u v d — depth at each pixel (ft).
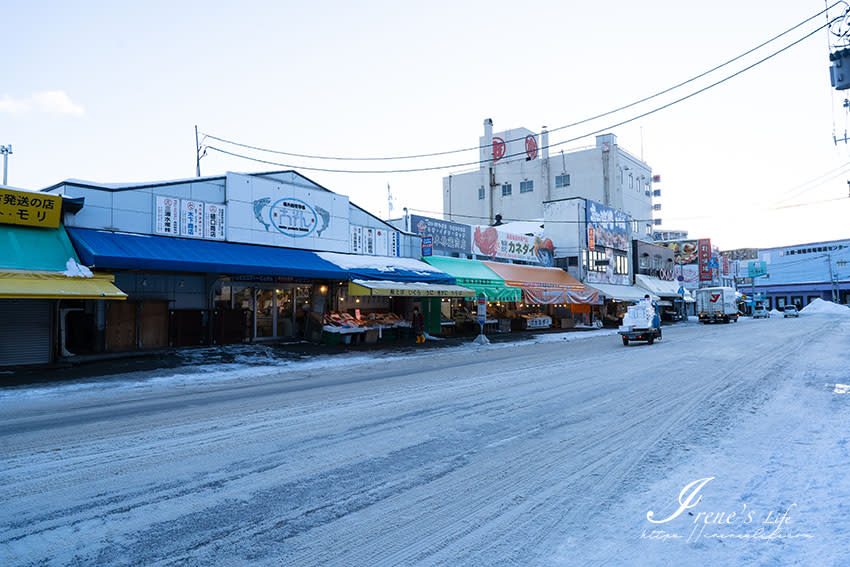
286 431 24.02
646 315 74.90
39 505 15.28
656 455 20.35
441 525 14.05
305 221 68.85
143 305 54.60
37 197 45.34
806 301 287.28
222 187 61.00
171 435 23.29
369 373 45.78
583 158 193.88
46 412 28.76
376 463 19.30
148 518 14.39
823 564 11.67
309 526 13.96
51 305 48.34
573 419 26.53
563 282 112.06
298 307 70.33
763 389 35.60
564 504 15.48
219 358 53.21
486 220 214.07
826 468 18.47
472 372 45.14
